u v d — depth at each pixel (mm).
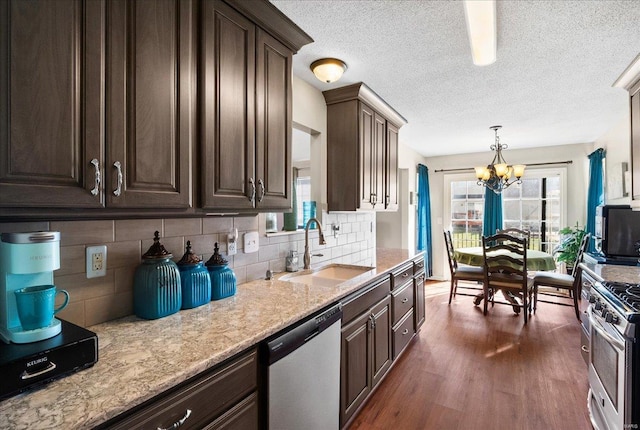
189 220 1583
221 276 1572
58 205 862
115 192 982
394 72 2383
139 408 798
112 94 982
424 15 1688
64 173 876
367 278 2064
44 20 839
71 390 790
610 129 3961
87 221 1209
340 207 2689
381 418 1996
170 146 1157
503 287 3752
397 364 2674
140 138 1057
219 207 1353
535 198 5133
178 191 1188
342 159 2682
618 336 1559
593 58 2156
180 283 1368
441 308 4168
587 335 2357
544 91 2762
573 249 4285
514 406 2107
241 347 1069
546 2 1570
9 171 780
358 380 1921
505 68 2311
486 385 2355
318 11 1653
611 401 1629
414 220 5484
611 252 3000
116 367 902
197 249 1620
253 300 1555
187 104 1222
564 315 3867
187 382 917
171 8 1166
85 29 920
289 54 1775
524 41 1940
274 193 1664
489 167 4125
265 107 1602
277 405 1227
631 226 2939
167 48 1149
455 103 3064
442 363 2689
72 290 1168
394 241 5336
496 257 3750
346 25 1780
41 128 832
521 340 3131
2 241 890
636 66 2004
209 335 1130
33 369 790
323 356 1508
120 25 1007
